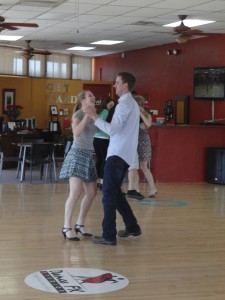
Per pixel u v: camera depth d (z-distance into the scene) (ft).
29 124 48.34
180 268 15.78
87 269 15.47
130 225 19.15
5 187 31.32
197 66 43.34
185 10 32.22
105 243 18.30
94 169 18.84
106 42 48.32
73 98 55.26
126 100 17.60
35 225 21.07
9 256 16.65
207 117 42.45
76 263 16.05
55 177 36.83
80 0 29.89
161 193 30.32
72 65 58.29
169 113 46.88
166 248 18.06
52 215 23.09
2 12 34.22
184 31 32.68
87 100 18.06
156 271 15.43
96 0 29.81
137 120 17.87
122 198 18.97
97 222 21.77
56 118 54.49
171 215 23.82
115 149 17.61
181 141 35.42
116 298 13.11
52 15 35.17
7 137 42.32
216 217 23.59
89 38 46.01
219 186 33.88
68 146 33.27
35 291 13.47
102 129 17.38
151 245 18.40
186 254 17.35
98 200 26.84
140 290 13.75
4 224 21.17
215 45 41.32
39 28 40.75
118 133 17.60
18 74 52.85
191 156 35.63
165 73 47.80
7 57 51.70
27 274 14.88
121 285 14.11
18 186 31.83
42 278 14.53
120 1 29.94
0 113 51.93
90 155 18.63
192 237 19.72
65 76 57.57
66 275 14.85
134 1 29.84
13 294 13.21
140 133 27.81
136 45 49.52
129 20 36.37
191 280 14.67
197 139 35.68
